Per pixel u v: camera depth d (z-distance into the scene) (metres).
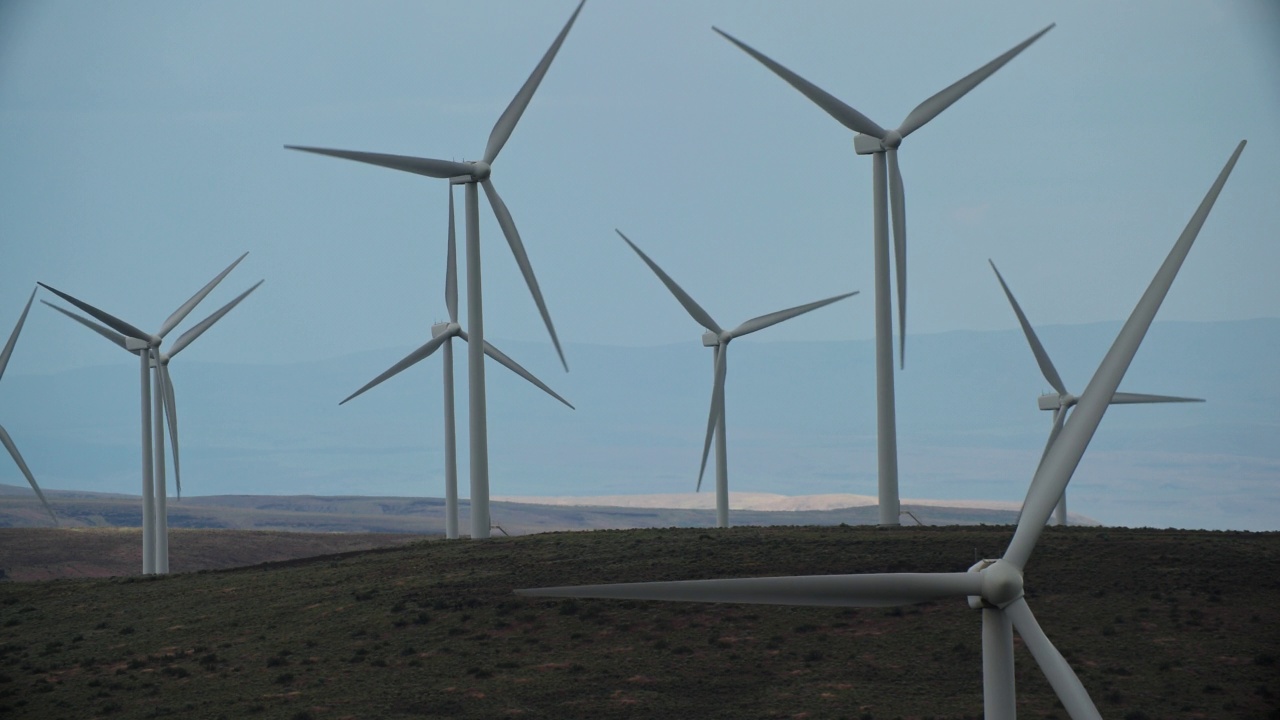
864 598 109.19
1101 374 120.25
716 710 184.62
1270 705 175.62
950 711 177.12
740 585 108.31
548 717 184.88
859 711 179.62
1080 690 107.75
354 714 188.00
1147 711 175.25
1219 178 120.50
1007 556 113.62
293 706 192.25
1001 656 110.25
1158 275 121.69
